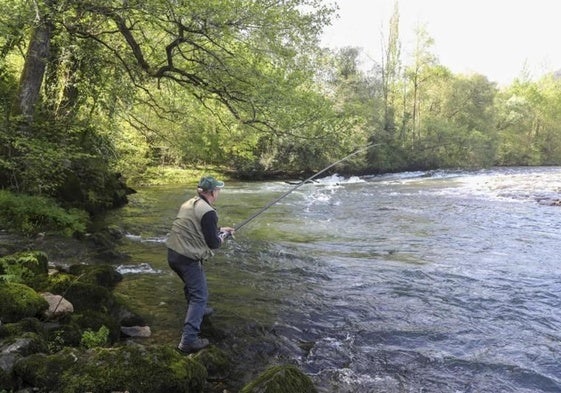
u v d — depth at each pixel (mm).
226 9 8859
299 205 15914
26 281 5008
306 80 11195
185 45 11539
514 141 53406
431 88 45656
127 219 11430
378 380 4098
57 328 4102
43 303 4375
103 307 4801
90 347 3955
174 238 4480
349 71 35438
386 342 4914
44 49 9695
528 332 5238
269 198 17719
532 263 8281
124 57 11734
